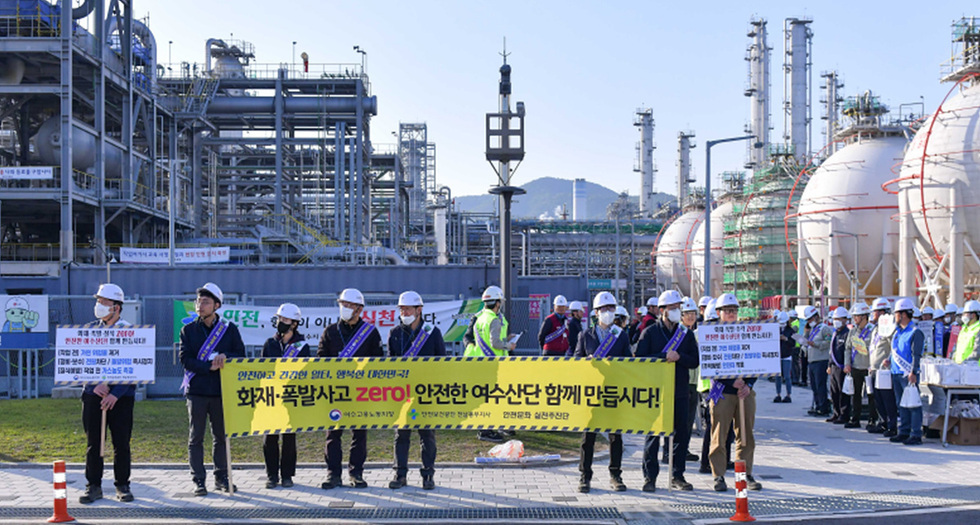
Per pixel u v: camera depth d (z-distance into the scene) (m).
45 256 48.47
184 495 10.49
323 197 67.19
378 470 12.19
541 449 13.55
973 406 14.73
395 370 10.82
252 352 21.98
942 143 42.22
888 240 52.28
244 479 11.54
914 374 14.62
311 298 24.64
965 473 12.01
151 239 49.88
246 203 70.69
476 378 10.80
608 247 88.69
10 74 40.06
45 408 18.89
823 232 54.66
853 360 16.92
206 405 10.70
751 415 10.98
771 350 10.80
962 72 45.16
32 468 12.20
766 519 9.24
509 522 9.12
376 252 51.94
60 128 40.19
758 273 69.56
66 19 39.03
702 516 9.44
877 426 16.44
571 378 10.71
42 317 21.92
